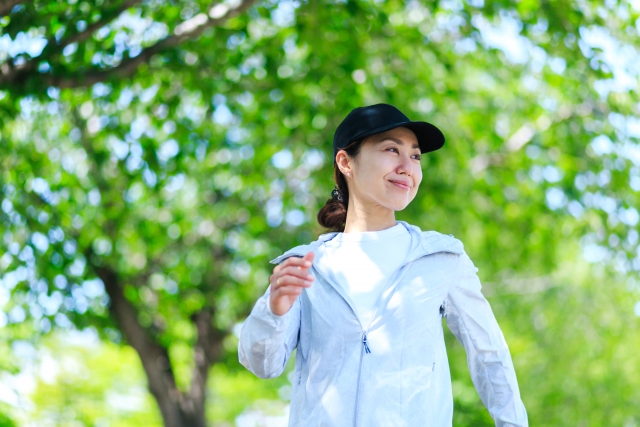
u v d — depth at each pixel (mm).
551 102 9938
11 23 5938
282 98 8570
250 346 2326
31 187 7934
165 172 8562
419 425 2299
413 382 2338
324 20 7340
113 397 17938
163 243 9484
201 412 10250
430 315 2412
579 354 13281
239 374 12398
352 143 2621
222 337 10641
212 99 8211
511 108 10203
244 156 9594
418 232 2535
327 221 2818
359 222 2611
